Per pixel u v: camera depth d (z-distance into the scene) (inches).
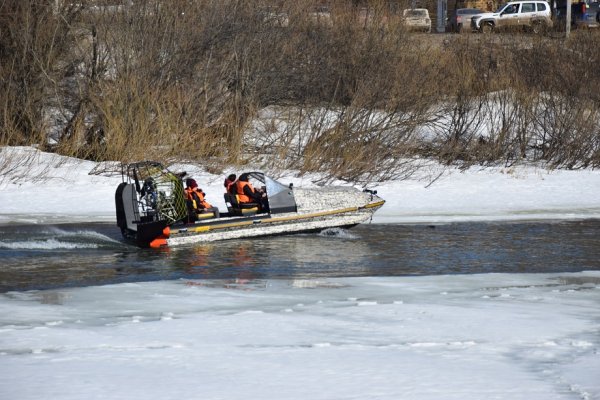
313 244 1635.1
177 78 2955.2
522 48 3376.0
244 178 1727.4
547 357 821.2
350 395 698.8
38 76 2960.1
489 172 2837.1
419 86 2994.6
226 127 2847.0
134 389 711.1
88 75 2952.8
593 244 1636.3
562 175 2807.6
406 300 1110.4
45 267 1386.6
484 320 984.3
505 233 1776.6
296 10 3139.8
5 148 2701.8
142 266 1397.6
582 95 3144.7
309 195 1734.7
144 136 2719.0
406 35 3193.9
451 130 3122.5
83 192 2330.2
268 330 929.5
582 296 1138.0
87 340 881.5
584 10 5182.1
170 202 1619.1
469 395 699.4
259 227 1685.5
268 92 2979.8
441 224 1904.5
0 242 1630.2
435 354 829.2
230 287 1208.2
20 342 871.7
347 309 1045.2
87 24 3034.0
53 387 714.8
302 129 2901.1
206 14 3041.3
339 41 3065.9
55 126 3038.9
